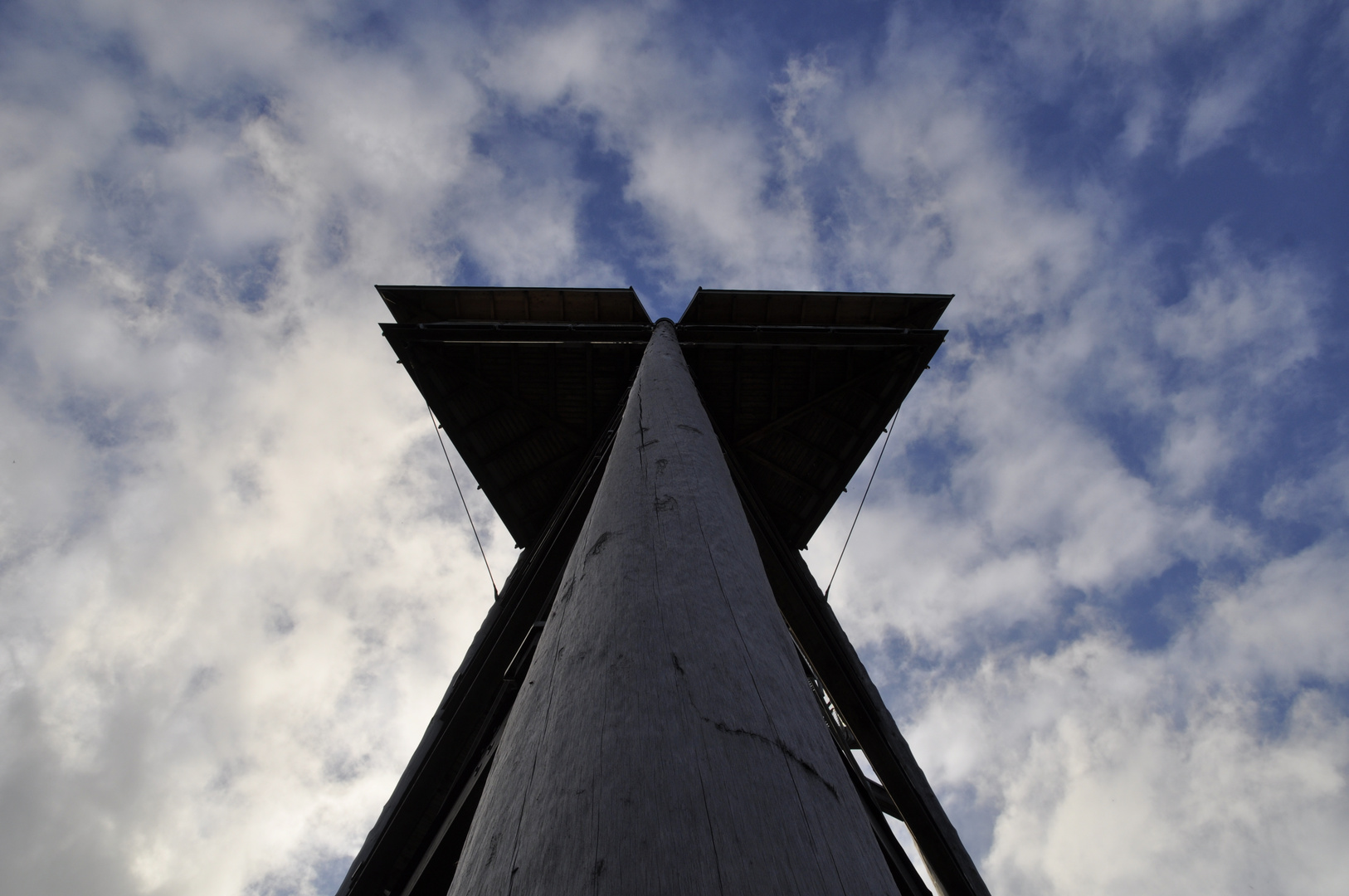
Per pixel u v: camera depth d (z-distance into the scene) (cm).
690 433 399
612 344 1190
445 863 543
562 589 241
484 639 837
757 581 232
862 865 131
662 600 195
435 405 1221
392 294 1188
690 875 110
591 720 147
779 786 135
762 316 1254
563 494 1275
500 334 1130
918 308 1235
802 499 1351
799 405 1252
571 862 114
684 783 128
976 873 710
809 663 884
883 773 793
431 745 765
